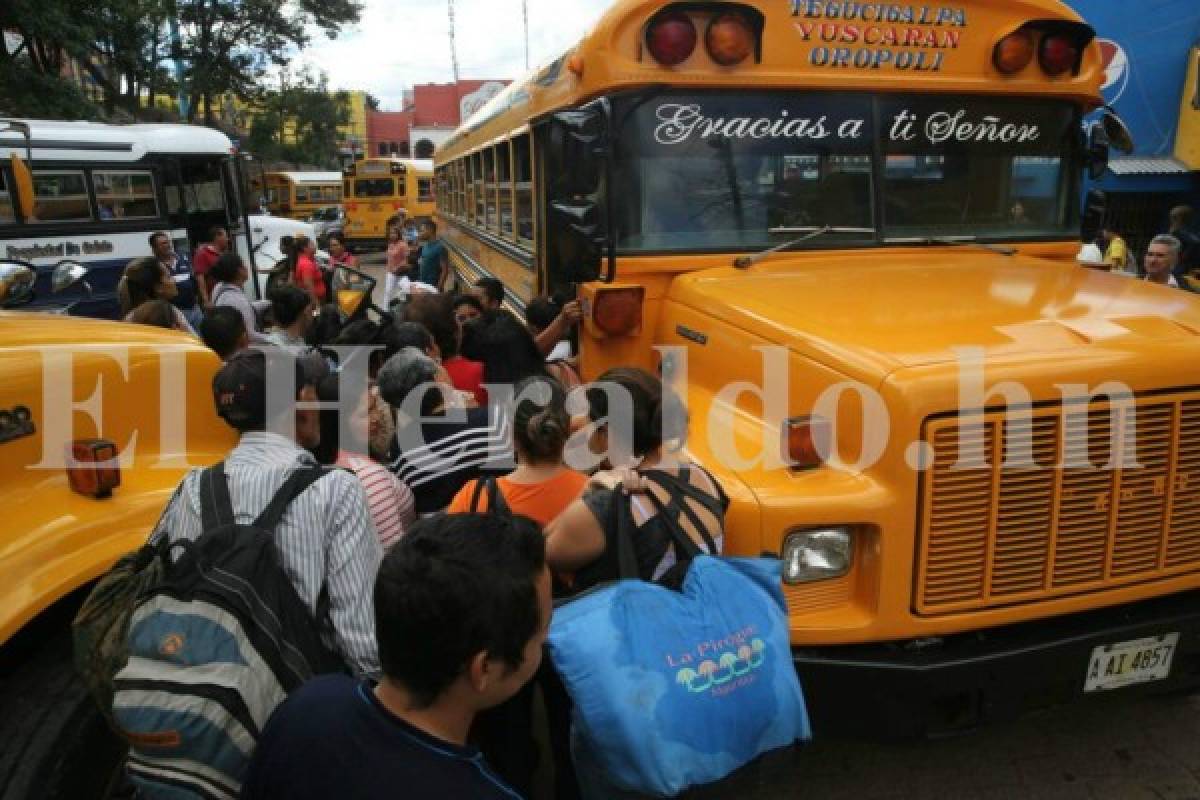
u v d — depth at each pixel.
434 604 1.43
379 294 14.74
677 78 3.64
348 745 1.47
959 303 3.21
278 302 5.88
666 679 1.96
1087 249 6.37
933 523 2.59
